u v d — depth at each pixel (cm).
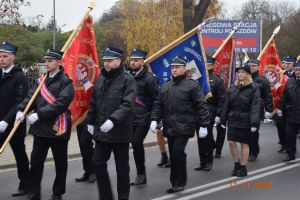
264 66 1182
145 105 772
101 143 605
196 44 859
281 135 1124
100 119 607
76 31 729
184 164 732
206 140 914
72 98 634
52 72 643
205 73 856
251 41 2591
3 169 932
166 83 739
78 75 738
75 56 723
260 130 1606
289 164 972
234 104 842
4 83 682
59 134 633
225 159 1039
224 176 861
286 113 1062
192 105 724
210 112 929
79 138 800
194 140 1355
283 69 1307
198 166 959
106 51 605
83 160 807
